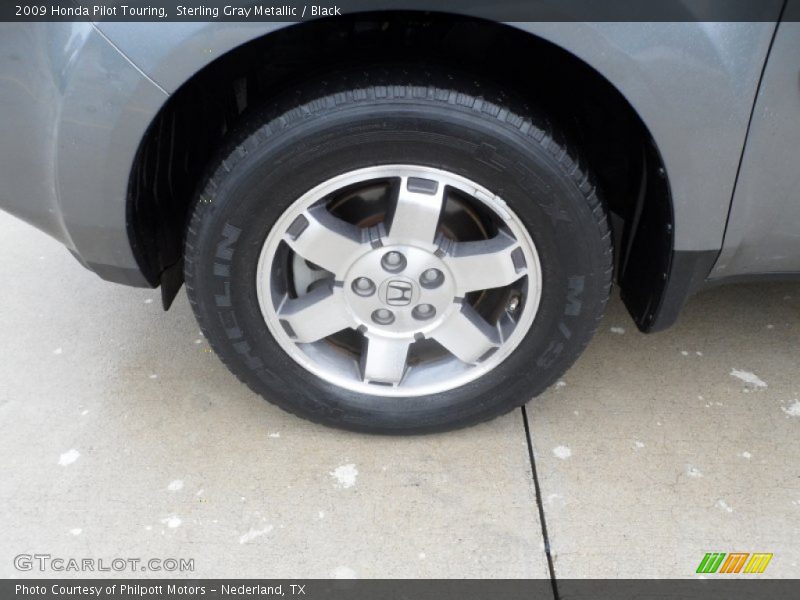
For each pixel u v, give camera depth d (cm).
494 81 173
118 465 204
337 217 185
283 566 178
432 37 184
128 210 175
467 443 213
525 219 176
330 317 195
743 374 239
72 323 262
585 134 202
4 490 197
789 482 200
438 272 187
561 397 230
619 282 220
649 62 155
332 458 208
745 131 163
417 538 185
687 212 175
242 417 221
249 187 170
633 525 188
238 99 204
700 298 275
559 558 180
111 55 154
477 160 168
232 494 196
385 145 166
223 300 187
